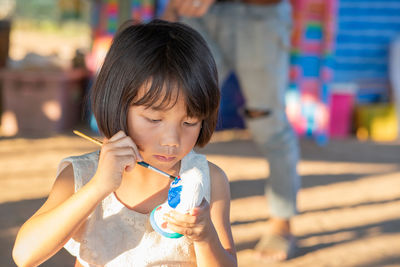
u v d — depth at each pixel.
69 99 6.71
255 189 4.85
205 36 3.23
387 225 4.18
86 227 1.54
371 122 7.54
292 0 6.71
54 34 9.58
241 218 4.12
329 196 4.82
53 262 3.22
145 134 1.38
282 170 3.38
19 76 6.35
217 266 1.44
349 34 8.01
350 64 8.08
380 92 8.16
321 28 6.80
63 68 6.62
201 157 1.66
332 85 7.45
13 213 3.92
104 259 1.54
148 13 6.82
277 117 3.28
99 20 6.93
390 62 8.00
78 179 1.52
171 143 1.37
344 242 3.81
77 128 6.77
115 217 1.55
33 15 9.53
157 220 1.42
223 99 7.34
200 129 1.52
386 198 4.85
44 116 6.46
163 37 1.38
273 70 3.19
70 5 9.53
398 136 7.53
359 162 6.07
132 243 1.55
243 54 3.19
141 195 1.58
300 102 6.95
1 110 6.77
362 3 7.94
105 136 1.47
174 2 3.00
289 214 3.48
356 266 3.44
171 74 1.32
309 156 6.23
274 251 3.44
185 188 1.38
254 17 3.13
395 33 8.08
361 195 4.90
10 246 3.38
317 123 6.94
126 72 1.36
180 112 1.36
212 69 1.42
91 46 7.26
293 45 6.83
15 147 5.73
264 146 3.37
